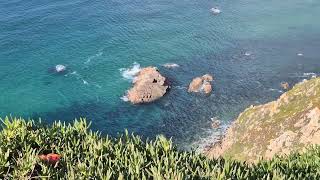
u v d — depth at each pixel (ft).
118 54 320.29
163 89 272.10
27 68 302.86
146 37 341.62
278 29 349.82
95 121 254.47
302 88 185.37
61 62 309.63
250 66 299.17
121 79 291.58
